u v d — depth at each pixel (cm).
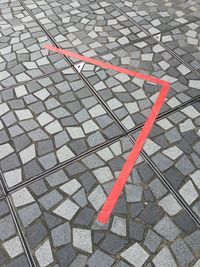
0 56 365
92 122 294
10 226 230
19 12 429
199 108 301
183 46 366
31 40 383
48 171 260
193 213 231
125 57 356
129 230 224
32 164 265
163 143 275
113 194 244
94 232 224
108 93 319
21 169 262
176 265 208
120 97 314
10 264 212
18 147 277
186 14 413
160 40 375
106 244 218
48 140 281
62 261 212
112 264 210
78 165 263
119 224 228
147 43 372
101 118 296
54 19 413
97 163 263
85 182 252
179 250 214
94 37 384
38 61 357
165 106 304
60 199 243
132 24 400
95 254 214
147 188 246
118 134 284
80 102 311
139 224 227
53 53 365
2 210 238
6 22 412
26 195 246
